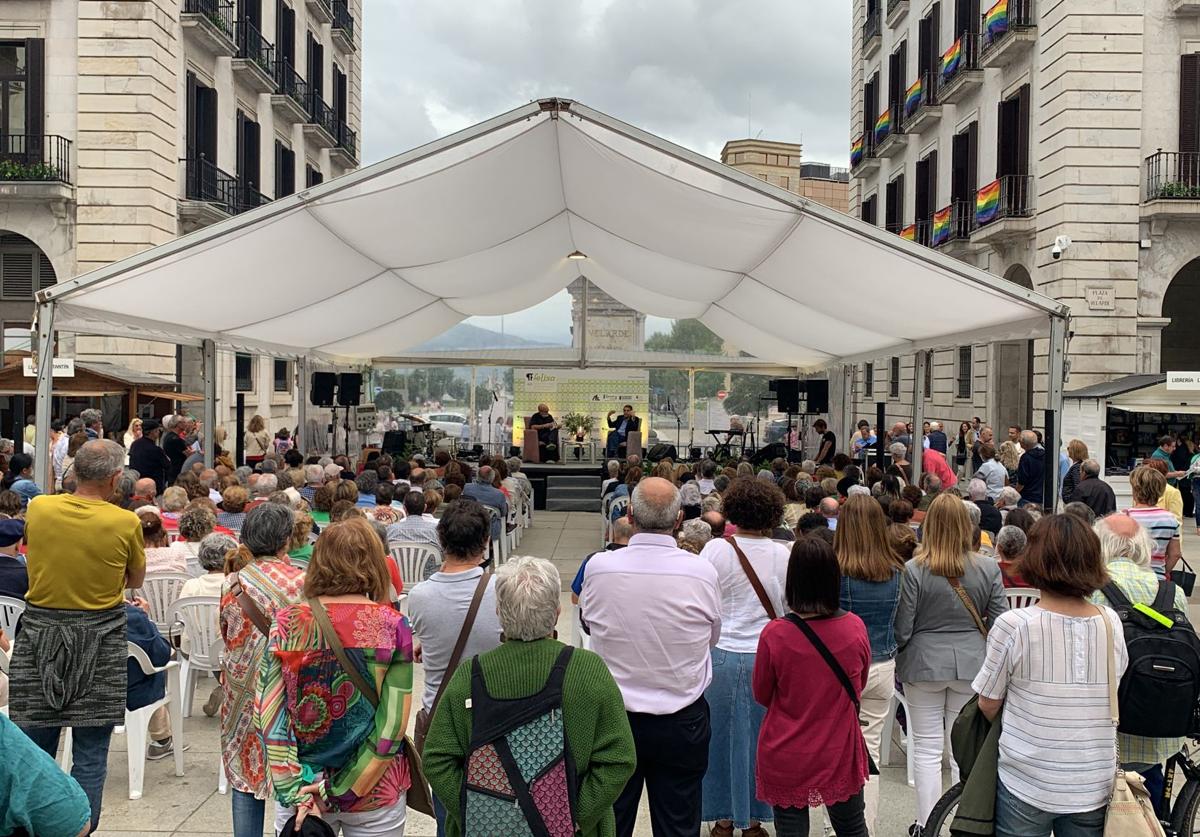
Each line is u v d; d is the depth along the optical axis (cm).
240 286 901
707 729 315
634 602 308
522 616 234
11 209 1608
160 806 415
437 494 745
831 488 732
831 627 312
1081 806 262
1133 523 338
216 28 1784
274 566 331
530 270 1389
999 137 1873
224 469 917
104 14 1596
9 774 181
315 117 2512
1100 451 1459
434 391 3294
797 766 309
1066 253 1619
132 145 1603
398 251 991
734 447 2012
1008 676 273
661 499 317
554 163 878
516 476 1320
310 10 2556
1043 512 713
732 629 380
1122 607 305
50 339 713
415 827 409
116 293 779
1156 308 1617
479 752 227
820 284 954
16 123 1628
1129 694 295
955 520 370
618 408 1991
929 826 335
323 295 1082
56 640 336
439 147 696
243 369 2041
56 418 1455
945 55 2084
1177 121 1625
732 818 378
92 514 343
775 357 1812
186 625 528
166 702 473
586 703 232
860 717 371
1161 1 1614
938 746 376
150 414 1419
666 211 882
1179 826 319
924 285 793
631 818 316
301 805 252
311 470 846
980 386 1970
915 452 1143
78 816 188
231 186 1955
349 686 261
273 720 258
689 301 1448
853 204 2997
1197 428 1631
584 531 1341
